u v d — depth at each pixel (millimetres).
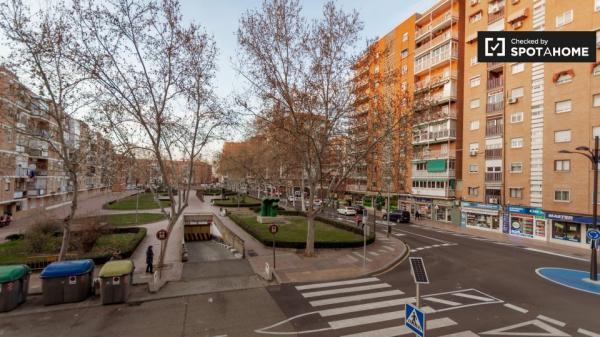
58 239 19109
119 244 19172
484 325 8664
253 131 31797
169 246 20281
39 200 37875
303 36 16375
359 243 19656
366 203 47500
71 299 10398
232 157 46938
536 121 24781
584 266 15859
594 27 21484
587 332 8273
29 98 12625
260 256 17000
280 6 16016
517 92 26422
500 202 27469
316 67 16531
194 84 14461
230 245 21172
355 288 11977
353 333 8234
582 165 21531
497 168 28031
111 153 14844
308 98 16641
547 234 23625
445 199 34125
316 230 24781
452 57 34188
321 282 12758
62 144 12797
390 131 17125
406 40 41500
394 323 8836
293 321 9008
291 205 53469
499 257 17578
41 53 12039
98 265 15320
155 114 14430
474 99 30609
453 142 34188
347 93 17422
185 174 31234
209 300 10727
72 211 13148
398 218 33938
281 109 17094
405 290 11734
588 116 21328
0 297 9602
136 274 13695
